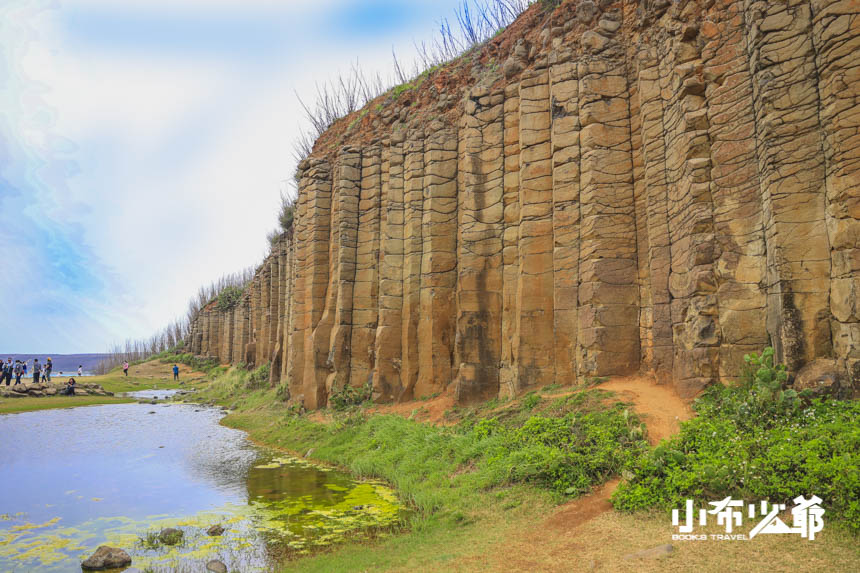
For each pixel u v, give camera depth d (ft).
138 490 43.11
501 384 55.93
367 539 30.32
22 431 74.49
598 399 41.50
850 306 30.25
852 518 20.30
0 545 30.99
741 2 39.68
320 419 70.74
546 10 64.18
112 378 174.40
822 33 32.83
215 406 111.65
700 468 25.82
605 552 22.57
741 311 36.78
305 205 90.99
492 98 62.54
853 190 30.60
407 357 68.08
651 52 47.78
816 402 28.91
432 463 42.93
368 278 76.89
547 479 32.17
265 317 138.21
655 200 46.01
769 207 34.60
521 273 54.54
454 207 67.51
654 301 45.09
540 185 55.11
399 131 76.38
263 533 32.12
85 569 27.32
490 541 26.25
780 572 18.56
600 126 50.57
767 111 34.83
